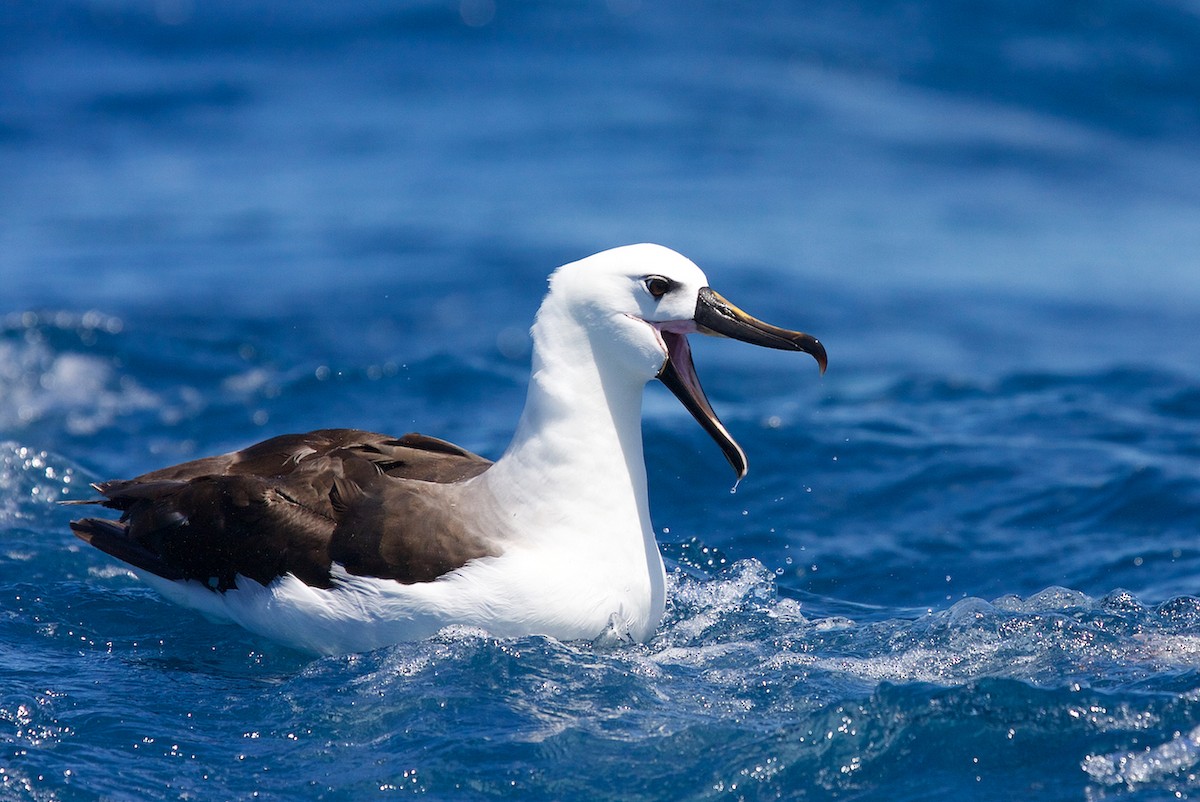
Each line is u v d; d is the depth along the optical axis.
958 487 13.99
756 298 22.67
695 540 12.72
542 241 24.97
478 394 17.16
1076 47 37.41
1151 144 33.56
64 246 24.52
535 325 9.96
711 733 8.69
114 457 15.25
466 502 9.92
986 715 8.51
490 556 9.65
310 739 8.80
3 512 13.13
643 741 8.64
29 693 9.34
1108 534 12.75
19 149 30.39
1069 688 8.67
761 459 14.66
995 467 14.35
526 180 28.89
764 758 8.39
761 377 19.02
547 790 8.19
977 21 38.88
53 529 12.86
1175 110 35.12
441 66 36.31
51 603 11.18
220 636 10.70
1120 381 17.89
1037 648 9.63
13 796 8.09
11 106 32.84
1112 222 28.52
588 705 9.02
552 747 8.56
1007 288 24.12
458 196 27.75
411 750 8.57
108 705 9.25
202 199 27.50
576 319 9.77
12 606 11.04
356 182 28.64
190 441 15.77
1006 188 30.19
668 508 13.63
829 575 12.25
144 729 8.93
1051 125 34.19
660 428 15.25
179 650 10.42
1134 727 8.36
